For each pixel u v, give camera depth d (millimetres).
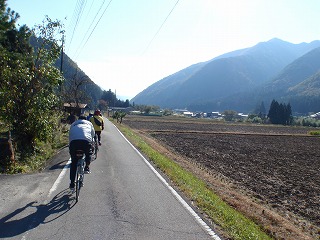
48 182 9305
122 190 9070
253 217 8562
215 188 11664
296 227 9000
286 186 14547
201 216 7371
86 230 6105
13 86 12992
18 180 9312
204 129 57000
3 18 14352
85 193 8508
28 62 13953
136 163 13781
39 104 13492
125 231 6191
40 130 13617
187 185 10281
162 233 6238
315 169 20094
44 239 5617
